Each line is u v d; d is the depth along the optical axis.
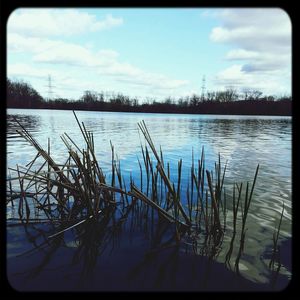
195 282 4.30
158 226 6.53
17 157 13.84
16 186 9.10
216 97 108.38
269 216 7.04
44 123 37.59
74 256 5.02
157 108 120.31
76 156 6.81
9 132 25.06
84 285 4.14
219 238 5.89
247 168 12.69
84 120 48.75
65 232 6.05
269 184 9.94
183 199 8.42
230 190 9.23
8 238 5.61
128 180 10.54
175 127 38.09
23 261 4.76
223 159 14.90
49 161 7.25
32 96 101.88
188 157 15.45
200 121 55.84
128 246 5.48
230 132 31.52
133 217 7.09
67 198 7.41
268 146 20.16
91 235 5.95
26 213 6.94
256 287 4.21
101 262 4.83
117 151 16.84
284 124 48.19
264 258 5.07
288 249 5.38
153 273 4.53
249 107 98.06
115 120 52.12
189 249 5.41
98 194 6.87
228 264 4.85
